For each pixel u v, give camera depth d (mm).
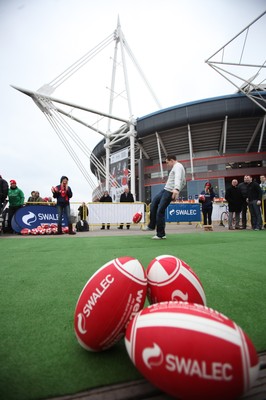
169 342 799
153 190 46656
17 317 1562
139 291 1168
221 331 799
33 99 24141
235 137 42969
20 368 1034
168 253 4086
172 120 39938
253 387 984
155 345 817
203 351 758
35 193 11469
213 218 16984
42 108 24734
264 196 10648
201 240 5965
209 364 744
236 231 9000
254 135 41688
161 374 790
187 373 754
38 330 1383
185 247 4797
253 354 782
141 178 47844
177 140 44219
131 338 898
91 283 1210
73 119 28578
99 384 949
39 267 3098
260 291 2074
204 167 44125
